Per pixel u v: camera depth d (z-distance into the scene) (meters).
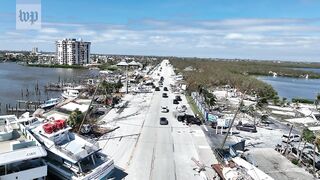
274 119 69.00
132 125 55.00
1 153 27.39
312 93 142.38
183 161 38.91
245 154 40.22
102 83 86.00
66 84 126.00
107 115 61.72
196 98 81.31
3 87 118.56
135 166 36.62
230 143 47.06
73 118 47.81
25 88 118.00
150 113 65.69
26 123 37.09
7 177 26.83
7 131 33.25
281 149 43.97
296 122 66.56
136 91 96.44
